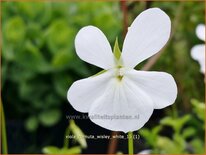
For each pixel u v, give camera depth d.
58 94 0.26
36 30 0.26
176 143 0.17
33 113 0.26
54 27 0.25
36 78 0.26
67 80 0.26
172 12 0.22
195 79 0.25
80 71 0.26
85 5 0.26
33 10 0.26
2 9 0.26
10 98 0.26
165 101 0.08
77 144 0.22
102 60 0.08
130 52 0.08
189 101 0.24
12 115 0.26
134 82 0.08
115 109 0.08
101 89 0.08
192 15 0.24
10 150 0.25
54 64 0.25
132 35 0.08
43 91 0.26
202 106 0.17
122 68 0.08
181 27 0.24
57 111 0.26
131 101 0.08
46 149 0.15
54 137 0.25
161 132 0.22
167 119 0.17
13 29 0.25
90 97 0.08
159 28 0.08
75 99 0.08
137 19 0.08
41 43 0.26
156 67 0.24
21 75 0.26
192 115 0.22
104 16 0.25
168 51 0.24
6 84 0.26
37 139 0.25
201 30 0.16
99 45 0.08
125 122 0.08
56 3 0.27
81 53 0.08
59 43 0.25
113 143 0.15
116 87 0.08
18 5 0.26
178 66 0.24
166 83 0.08
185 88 0.25
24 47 0.25
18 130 0.25
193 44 0.25
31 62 0.26
